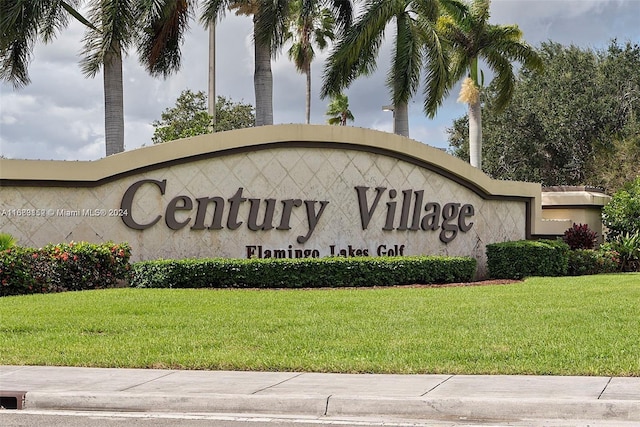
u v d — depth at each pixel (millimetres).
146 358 11922
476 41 40062
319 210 26234
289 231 25719
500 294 20281
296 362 11430
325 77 33062
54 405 9680
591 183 57031
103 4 25438
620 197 36094
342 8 32938
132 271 22219
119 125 27438
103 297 18766
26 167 21984
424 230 28906
